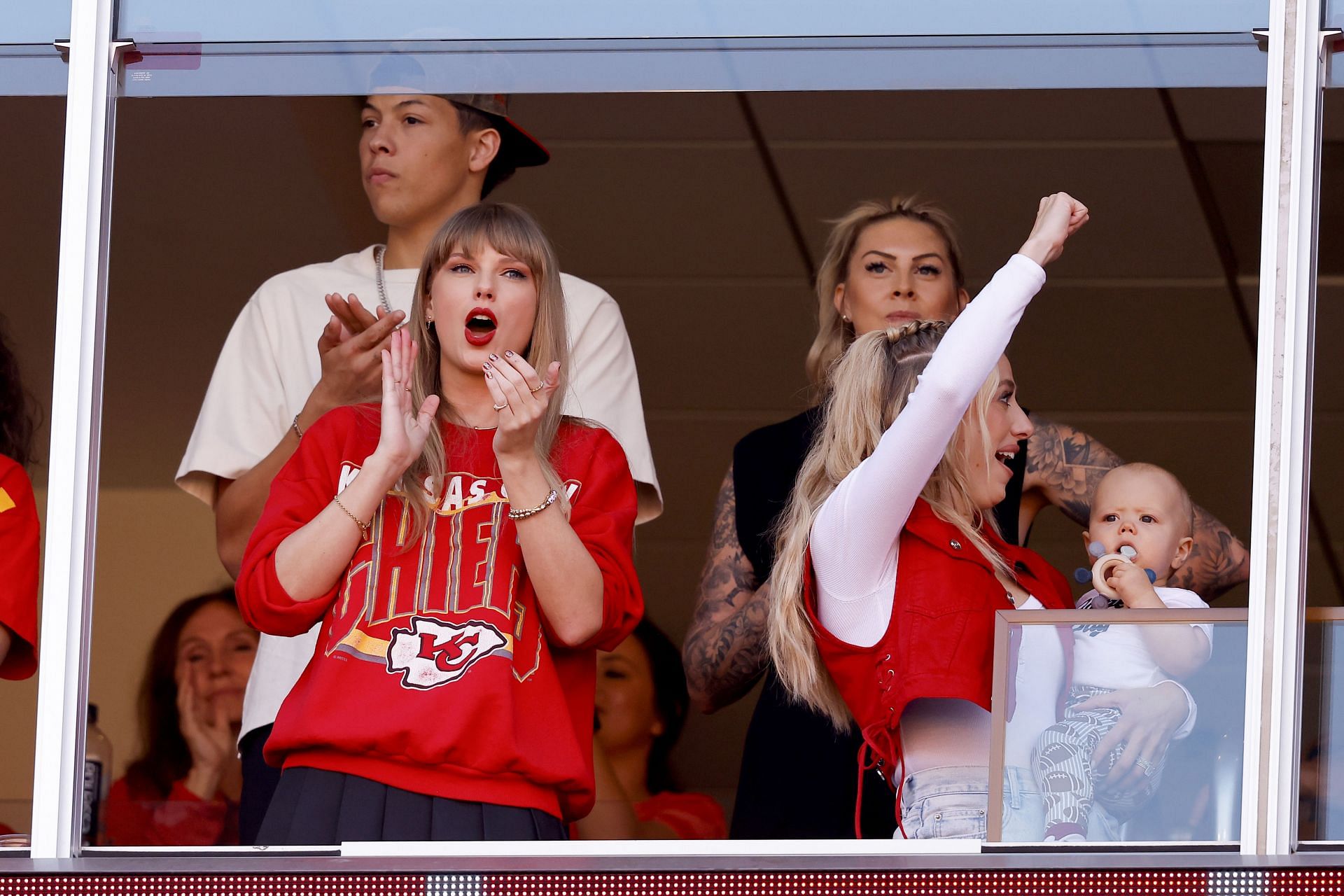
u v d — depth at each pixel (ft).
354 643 38.58
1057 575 44.73
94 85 39.32
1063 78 46.34
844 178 66.49
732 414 69.51
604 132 65.46
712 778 60.70
